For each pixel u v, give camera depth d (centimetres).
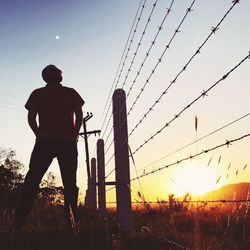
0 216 560
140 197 322
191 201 263
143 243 329
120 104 502
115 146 494
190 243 272
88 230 422
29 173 473
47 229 458
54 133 480
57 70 508
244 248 234
